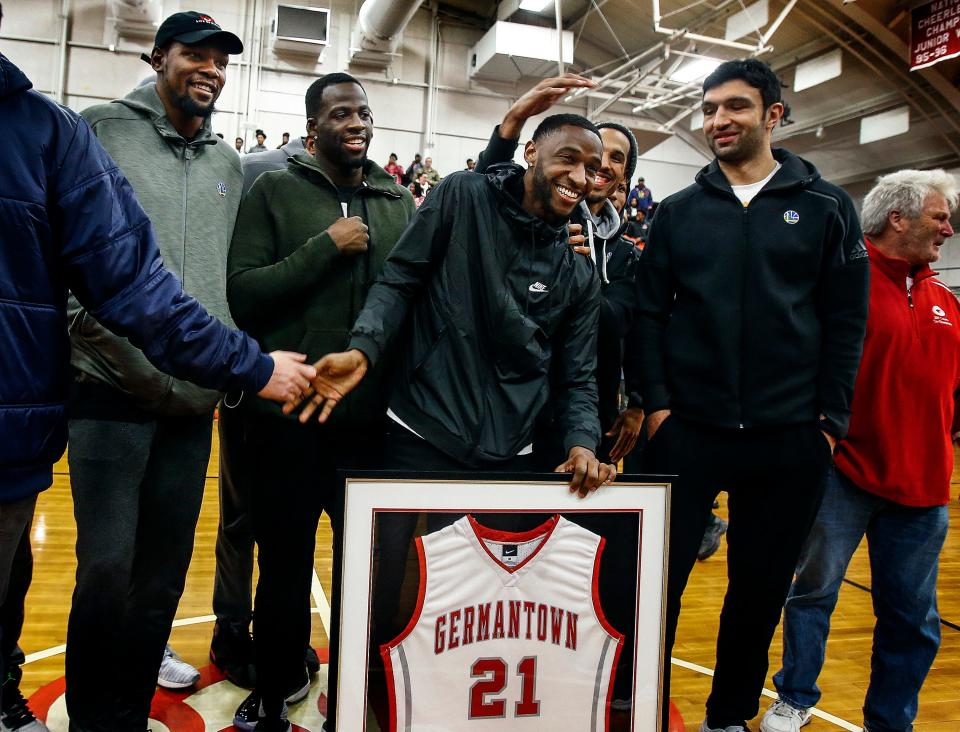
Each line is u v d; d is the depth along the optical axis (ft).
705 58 35.01
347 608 4.13
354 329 5.00
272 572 5.74
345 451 6.08
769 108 5.91
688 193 6.27
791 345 5.81
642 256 6.53
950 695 7.96
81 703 5.35
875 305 6.52
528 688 4.39
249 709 6.21
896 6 34.73
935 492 6.45
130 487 5.37
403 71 45.73
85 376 5.29
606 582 4.51
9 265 3.58
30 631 8.36
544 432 5.82
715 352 5.90
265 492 5.74
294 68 43.37
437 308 5.18
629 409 6.68
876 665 6.75
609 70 47.73
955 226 46.09
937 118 40.96
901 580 6.59
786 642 6.95
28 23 39.58
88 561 5.22
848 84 41.98
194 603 9.70
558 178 4.93
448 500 4.25
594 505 4.48
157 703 6.78
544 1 40.98
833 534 6.68
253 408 5.69
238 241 6.10
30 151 3.61
